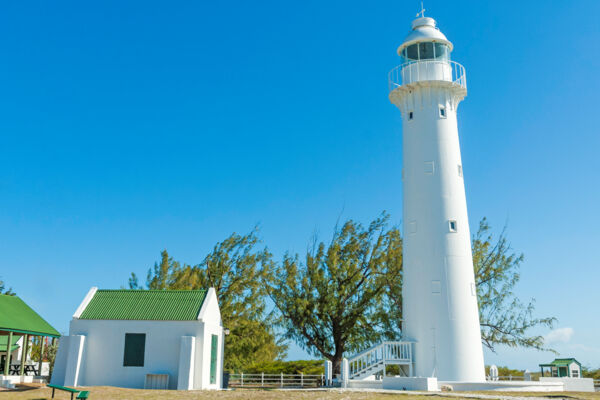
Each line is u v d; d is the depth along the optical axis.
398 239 46.97
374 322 45.31
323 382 38.94
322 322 45.69
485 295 46.81
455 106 38.19
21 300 33.88
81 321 31.77
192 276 48.50
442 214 35.38
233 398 24.09
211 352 32.84
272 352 49.59
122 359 31.11
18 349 40.44
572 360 42.94
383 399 23.44
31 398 23.48
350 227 47.19
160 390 27.47
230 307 48.41
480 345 34.12
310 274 46.78
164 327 31.31
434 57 37.97
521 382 31.36
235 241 50.50
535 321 45.16
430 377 31.77
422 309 34.41
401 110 38.56
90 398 24.14
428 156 36.41
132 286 49.44
